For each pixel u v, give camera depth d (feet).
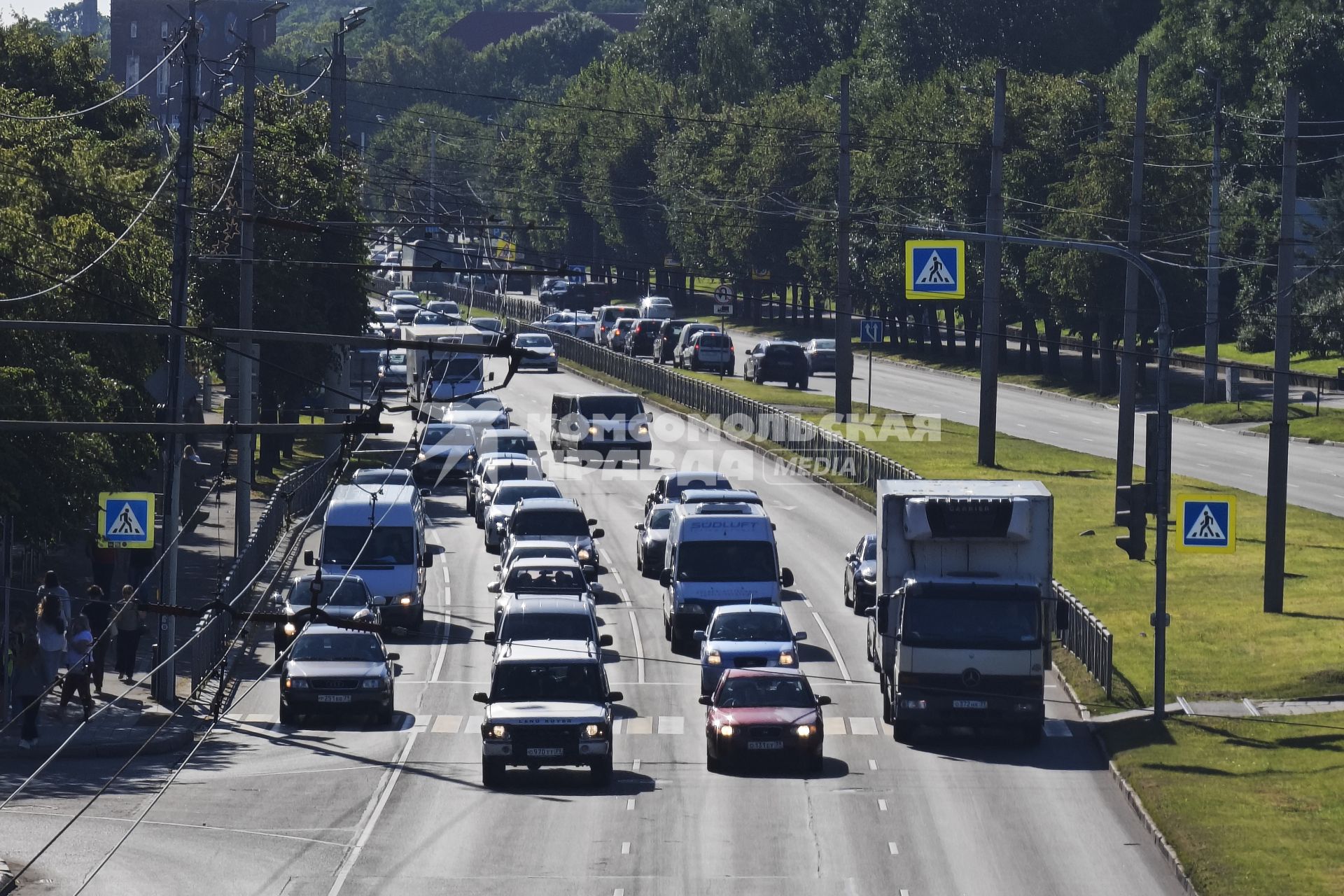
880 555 431.84
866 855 315.99
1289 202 520.01
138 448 522.47
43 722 404.77
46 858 302.04
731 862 310.65
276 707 449.48
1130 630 531.09
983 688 409.69
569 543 618.03
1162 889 295.69
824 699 399.03
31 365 463.83
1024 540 422.41
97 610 437.99
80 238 506.07
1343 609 539.29
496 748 368.27
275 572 600.39
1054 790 371.35
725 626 471.62
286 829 330.95
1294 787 360.48
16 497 431.43
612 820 342.03
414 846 320.29
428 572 649.61
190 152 426.10
